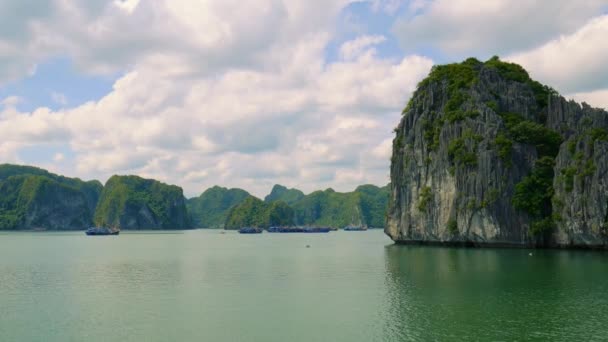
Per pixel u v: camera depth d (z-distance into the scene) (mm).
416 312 42125
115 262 90250
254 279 63812
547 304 44000
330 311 43750
